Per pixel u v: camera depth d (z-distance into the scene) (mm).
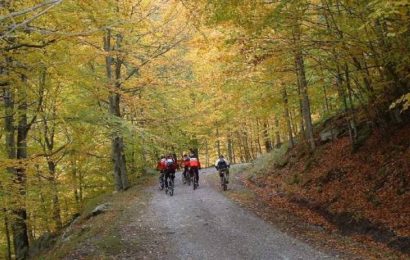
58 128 20094
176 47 22406
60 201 26875
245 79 18406
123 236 12438
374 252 10016
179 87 23516
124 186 25000
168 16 19797
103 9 9062
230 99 21672
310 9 12742
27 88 10508
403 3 8289
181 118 25500
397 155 13961
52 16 8430
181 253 10680
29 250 17703
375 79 13781
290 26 11875
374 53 11938
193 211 16094
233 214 15266
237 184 23875
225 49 14625
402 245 9961
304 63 19688
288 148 24266
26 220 16656
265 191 20047
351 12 11453
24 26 6426
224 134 42000
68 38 8594
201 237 12188
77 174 28547
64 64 9500
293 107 23516
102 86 11023
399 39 11008
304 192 17031
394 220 11172
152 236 12438
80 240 12516
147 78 21375
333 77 16906
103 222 14648
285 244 11125
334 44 12102
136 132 15977
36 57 8984
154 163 38312
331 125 21375
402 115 15648
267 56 13781
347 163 16438
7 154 15320
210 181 26469
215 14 11352
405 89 13625
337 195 14672
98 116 13992
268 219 14344
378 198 12742
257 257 10039
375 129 16656
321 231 12555
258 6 11305
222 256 10258
